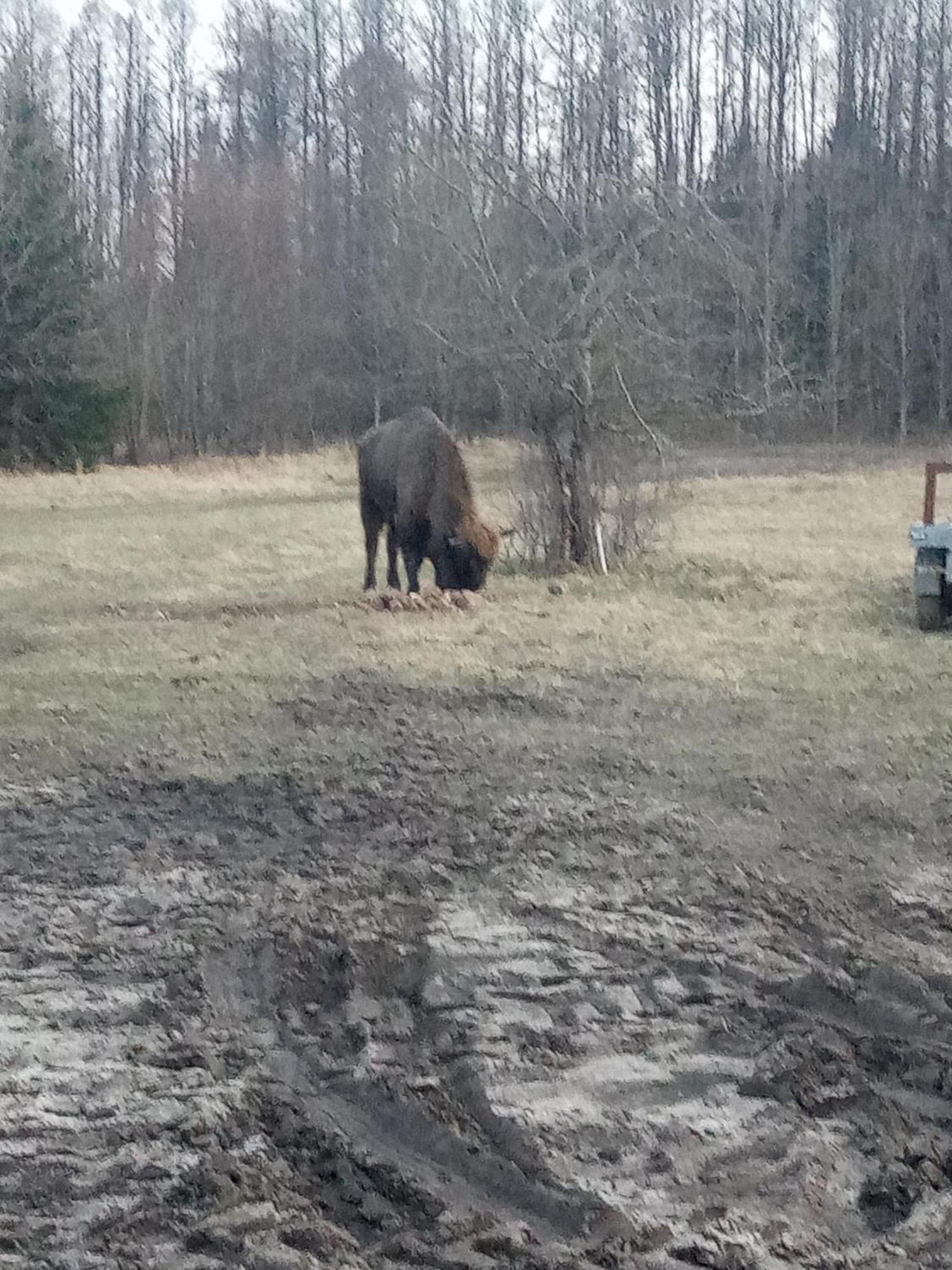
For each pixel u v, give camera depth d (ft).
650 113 147.74
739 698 32.58
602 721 30.89
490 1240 12.87
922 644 38.83
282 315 162.61
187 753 28.63
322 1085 15.79
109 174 240.53
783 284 112.98
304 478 115.55
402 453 47.62
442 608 45.55
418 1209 13.50
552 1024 16.99
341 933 19.56
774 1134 14.69
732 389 75.92
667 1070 15.96
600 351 53.42
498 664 36.94
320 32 240.94
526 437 55.67
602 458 54.19
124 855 22.93
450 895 21.01
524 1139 14.52
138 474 119.44
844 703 31.94
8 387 127.34
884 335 151.02
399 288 87.76
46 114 144.77
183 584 53.98
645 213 57.72
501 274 55.31
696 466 105.40
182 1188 13.64
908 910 20.18
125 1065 16.07
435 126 84.64
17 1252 12.64
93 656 38.55
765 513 77.00
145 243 170.19
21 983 18.20
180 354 164.35
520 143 71.05
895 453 129.70
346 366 159.53
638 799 25.27
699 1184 13.82
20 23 238.27
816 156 191.83
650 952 18.93
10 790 26.35
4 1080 15.64
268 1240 12.84
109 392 131.64
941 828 23.47
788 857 22.27
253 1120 14.93
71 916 20.39
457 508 47.21
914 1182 13.87
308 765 27.76
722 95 201.05
